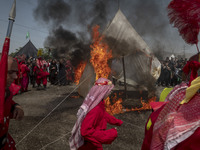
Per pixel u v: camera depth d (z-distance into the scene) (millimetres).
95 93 1790
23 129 4039
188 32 1102
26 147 3172
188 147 851
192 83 944
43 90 10102
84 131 1643
